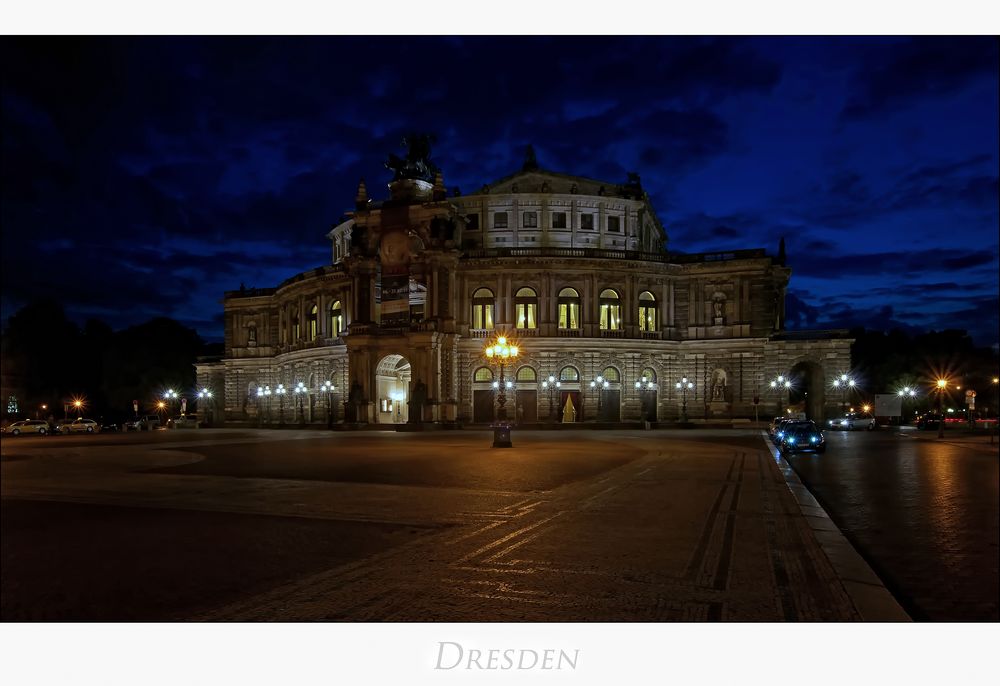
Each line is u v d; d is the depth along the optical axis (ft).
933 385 451.12
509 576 45.91
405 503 79.41
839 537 59.36
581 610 38.65
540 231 366.02
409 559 50.93
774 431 218.38
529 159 388.78
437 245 317.22
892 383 466.70
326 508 75.77
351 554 52.85
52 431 358.43
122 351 491.31
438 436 248.11
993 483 105.29
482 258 335.88
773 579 45.06
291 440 224.94
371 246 329.93
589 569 47.75
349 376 323.98
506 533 60.90
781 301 399.85
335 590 42.86
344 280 359.05
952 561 56.29
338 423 328.49
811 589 42.68
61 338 458.91
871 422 318.24
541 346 330.75
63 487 96.07
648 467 122.52
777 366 337.52
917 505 83.92
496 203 368.68
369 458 143.74
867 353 535.19
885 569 53.98
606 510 73.92
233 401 429.38
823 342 333.01
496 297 336.70
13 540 59.31
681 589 42.70
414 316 318.65
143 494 88.12
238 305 431.43
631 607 39.17
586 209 370.12
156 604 40.98
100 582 45.85
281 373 414.21
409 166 330.54
